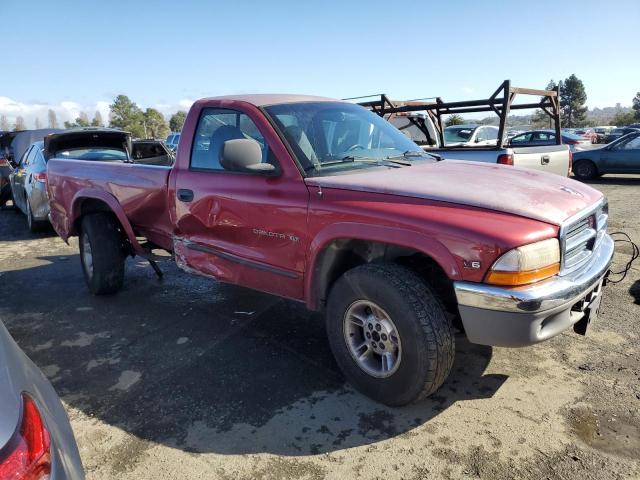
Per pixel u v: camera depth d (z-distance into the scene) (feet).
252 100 12.25
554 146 26.12
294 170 10.83
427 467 8.32
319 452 8.79
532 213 8.69
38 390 5.89
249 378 11.34
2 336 6.21
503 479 7.97
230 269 12.39
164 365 12.09
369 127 13.30
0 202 38.65
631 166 46.26
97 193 16.05
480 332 8.58
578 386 10.47
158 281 18.57
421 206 9.16
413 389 9.25
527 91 24.70
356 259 11.06
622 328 13.05
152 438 9.30
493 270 8.20
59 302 16.75
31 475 4.61
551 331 8.68
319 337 13.42
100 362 12.37
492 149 22.49
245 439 9.20
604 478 7.89
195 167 13.08
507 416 9.58
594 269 9.62
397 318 9.11
